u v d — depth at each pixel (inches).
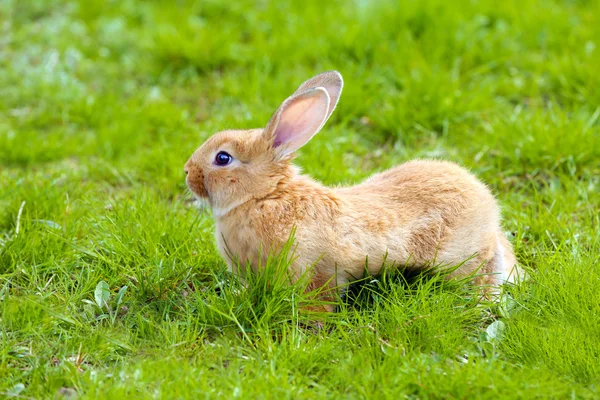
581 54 630.5
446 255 390.0
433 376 320.5
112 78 671.1
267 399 311.4
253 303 368.8
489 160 522.0
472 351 345.1
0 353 344.8
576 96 583.5
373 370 330.6
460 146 546.0
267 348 344.8
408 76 607.5
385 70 619.5
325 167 507.8
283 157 384.2
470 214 392.8
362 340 351.3
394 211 386.0
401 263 385.7
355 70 628.1
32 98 635.5
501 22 682.2
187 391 314.3
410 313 362.6
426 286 375.2
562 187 500.7
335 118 578.2
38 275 402.6
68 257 414.9
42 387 325.7
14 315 367.2
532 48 657.6
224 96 622.5
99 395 311.7
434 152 534.9
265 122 555.8
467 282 388.5
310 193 380.8
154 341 356.8
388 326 358.0
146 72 673.0
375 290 385.4
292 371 334.3
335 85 408.5
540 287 377.7
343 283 383.9
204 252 416.5
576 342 344.2
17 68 669.9
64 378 329.4
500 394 312.0
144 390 318.7
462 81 623.5
